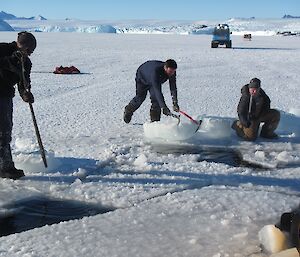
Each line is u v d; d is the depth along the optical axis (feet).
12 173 16.01
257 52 103.14
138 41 173.17
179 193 14.38
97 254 10.38
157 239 11.02
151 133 22.04
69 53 90.22
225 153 20.16
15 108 30.60
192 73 55.52
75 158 18.58
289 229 10.78
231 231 11.35
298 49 120.67
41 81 46.14
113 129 24.39
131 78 49.42
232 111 30.14
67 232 11.64
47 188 15.28
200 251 10.35
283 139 22.39
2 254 10.53
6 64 15.46
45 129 24.26
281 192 14.89
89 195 14.60
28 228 12.64
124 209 13.12
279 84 45.44
